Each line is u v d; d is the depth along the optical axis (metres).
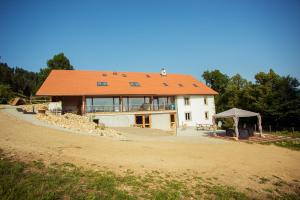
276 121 32.38
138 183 7.88
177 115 34.72
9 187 6.11
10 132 13.85
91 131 18.64
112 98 30.64
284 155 15.63
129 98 32.09
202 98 37.44
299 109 29.47
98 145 13.70
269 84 34.31
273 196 8.45
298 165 13.04
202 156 13.45
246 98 37.97
